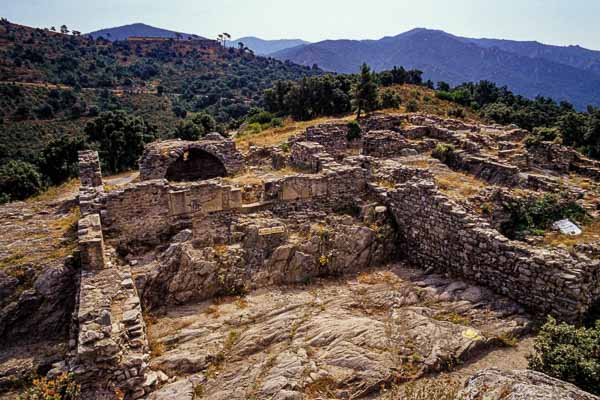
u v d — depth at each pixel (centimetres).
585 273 1235
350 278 1614
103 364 1001
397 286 1517
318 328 1238
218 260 1534
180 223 1652
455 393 890
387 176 2030
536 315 1290
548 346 998
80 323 1062
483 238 1438
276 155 2745
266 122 6525
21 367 1258
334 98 6319
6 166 4303
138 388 1017
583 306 1236
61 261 1456
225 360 1153
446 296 1405
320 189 1839
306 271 1597
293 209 1809
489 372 826
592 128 5053
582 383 914
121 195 1568
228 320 1335
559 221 1828
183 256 1506
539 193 2061
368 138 3147
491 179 2608
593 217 1894
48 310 1409
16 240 1627
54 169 4750
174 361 1134
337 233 1677
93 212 1552
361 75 5078
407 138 3469
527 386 725
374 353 1101
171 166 3050
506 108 7200
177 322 1349
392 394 974
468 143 3075
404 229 1780
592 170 3136
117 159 4612
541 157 3384
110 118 4731
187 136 6131
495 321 1254
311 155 2181
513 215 1948
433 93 8500
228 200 1708
